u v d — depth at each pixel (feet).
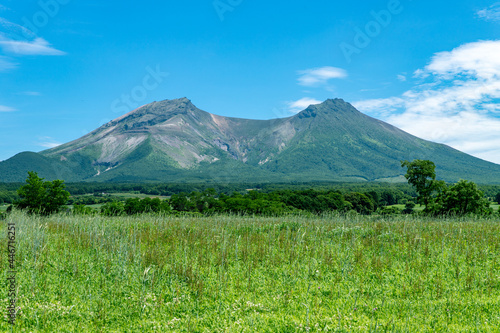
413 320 32.07
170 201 221.25
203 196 222.69
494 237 65.16
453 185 160.35
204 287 39.96
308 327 29.71
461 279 42.93
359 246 60.85
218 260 49.21
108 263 46.39
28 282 38.60
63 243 59.57
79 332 29.07
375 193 364.99
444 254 53.98
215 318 32.37
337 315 32.96
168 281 41.47
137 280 41.16
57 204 161.58
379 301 36.86
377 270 46.26
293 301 36.52
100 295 36.52
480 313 33.32
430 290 39.88
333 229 75.00
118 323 31.09
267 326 30.60
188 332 29.63
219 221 90.07
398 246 59.47
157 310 33.73
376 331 28.99
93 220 77.87
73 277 41.98
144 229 78.48
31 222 72.59
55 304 33.45
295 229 78.07
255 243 62.90
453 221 97.35
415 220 91.66
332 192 302.45
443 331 29.76
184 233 71.56
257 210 197.26
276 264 49.44
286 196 258.78
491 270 45.75
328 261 49.60
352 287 40.83
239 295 38.11
